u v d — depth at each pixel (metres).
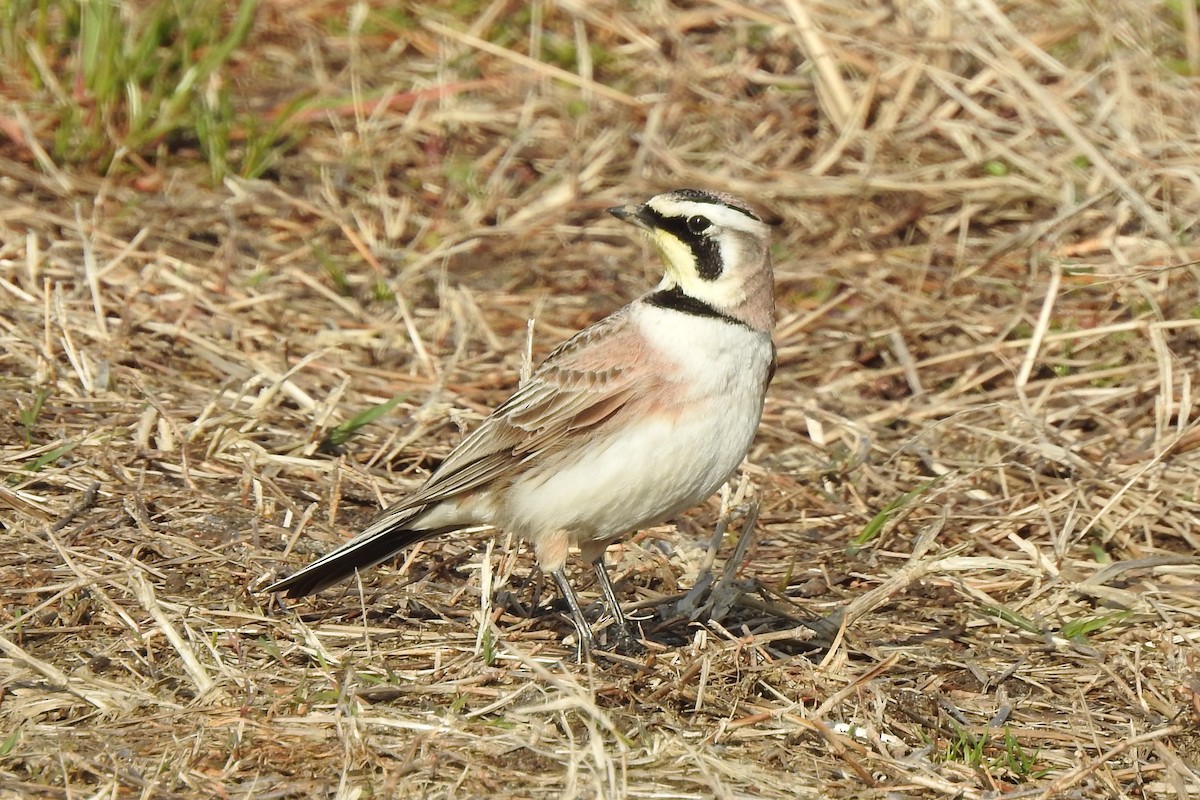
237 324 15.49
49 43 19.83
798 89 19.67
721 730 9.46
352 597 11.28
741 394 10.41
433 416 14.12
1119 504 12.91
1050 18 20.00
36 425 13.16
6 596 10.65
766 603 11.22
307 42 20.64
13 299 15.12
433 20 20.95
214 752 8.89
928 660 10.74
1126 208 17.05
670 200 10.47
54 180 17.73
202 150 18.83
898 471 13.85
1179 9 20.33
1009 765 9.34
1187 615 11.41
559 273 17.28
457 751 8.95
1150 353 15.45
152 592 10.05
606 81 20.16
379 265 17.05
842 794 8.91
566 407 10.38
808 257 17.47
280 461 13.08
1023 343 15.60
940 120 18.67
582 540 10.91
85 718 9.27
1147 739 9.44
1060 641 10.99
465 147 19.30
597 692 9.82
